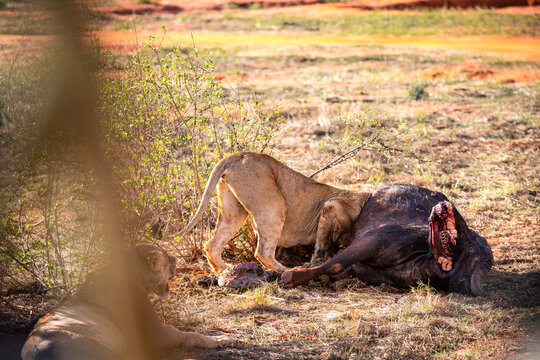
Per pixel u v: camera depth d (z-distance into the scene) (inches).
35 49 454.9
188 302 406.3
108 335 293.3
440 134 979.3
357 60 1937.7
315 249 494.9
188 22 2942.9
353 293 434.9
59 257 397.7
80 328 282.8
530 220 609.9
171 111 524.1
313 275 445.4
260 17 3088.1
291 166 785.6
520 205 655.1
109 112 430.3
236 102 564.7
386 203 482.9
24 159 416.5
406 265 445.1
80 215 431.8
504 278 448.1
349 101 1284.4
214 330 360.5
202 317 379.2
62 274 393.7
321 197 506.3
